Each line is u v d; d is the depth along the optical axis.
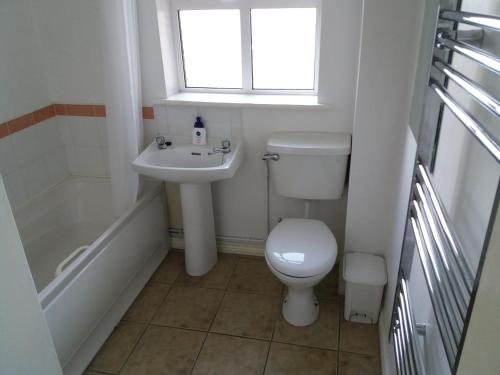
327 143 2.10
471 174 0.95
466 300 0.83
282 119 2.27
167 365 1.95
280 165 2.17
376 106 1.88
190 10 2.29
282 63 2.33
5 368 0.80
